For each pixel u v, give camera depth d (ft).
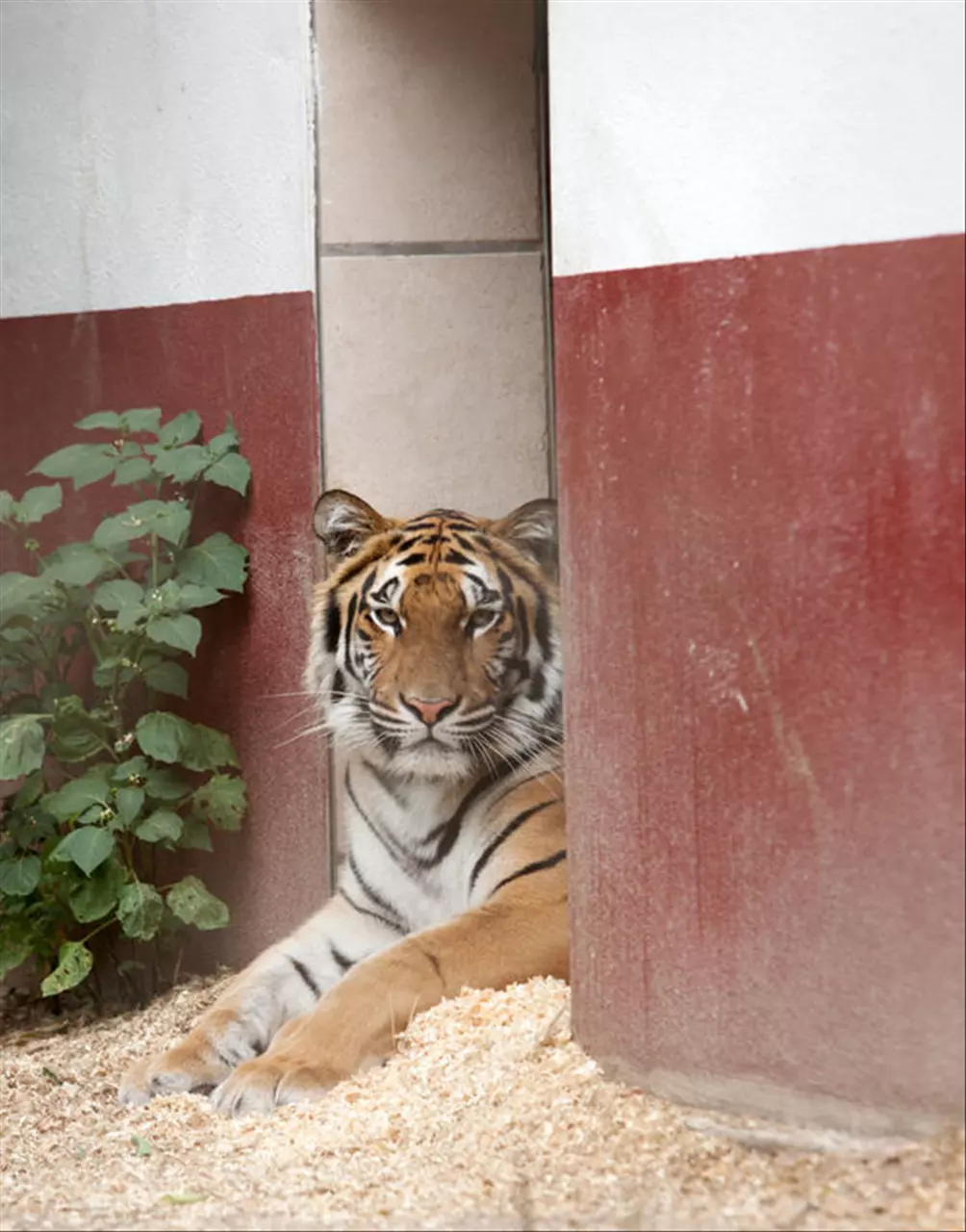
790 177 24.29
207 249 35.37
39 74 37.70
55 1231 23.38
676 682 25.70
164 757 34.01
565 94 26.71
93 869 34.14
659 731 25.96
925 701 23.22
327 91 33.83
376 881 32.91
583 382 26.73
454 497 34.65
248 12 34.45
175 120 35.70
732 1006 25.25
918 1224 21.30
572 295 26.76
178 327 35.83
